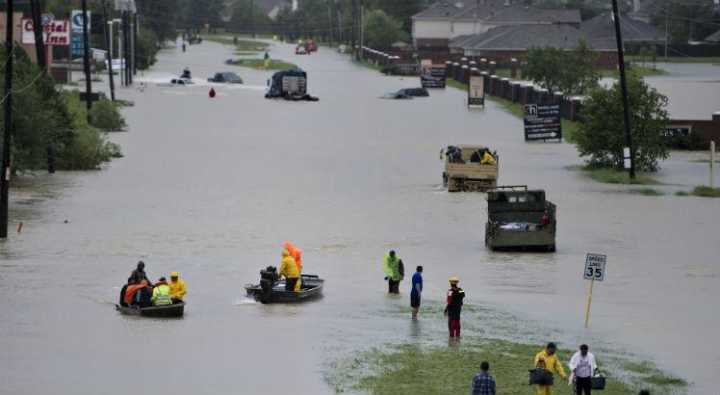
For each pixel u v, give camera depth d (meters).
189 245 151.12
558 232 165.62
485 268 139.25
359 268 138.50
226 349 100.12
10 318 109.31
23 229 160.88
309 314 113.94
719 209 190.00
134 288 112.94
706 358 100.69
